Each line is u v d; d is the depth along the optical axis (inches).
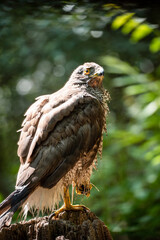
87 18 398.9
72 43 530.0
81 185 306.5
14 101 608.1
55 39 534.6
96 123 297.1
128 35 514.6
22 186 254.8
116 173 542.0
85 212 278.4
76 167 287.6
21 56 547.8
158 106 444.8
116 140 539.5
